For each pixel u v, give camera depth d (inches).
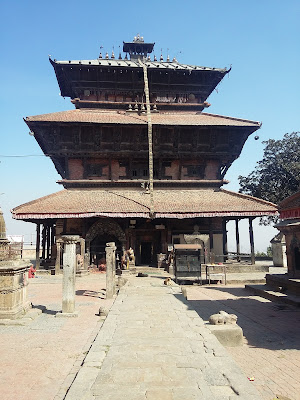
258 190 1855.3
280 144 1866.4
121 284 826.2
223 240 1286.9
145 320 396.2
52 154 1259.2
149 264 1254.9
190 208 1137.4
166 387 211.2
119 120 1259.8
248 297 672.4
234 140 1328.7
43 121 1177.4
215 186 1334.9
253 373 276.5
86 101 1421.0
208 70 1437.0
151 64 1512.1
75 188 1272.1
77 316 455.2
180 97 1509.6
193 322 386.0
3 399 216.5
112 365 249.0
